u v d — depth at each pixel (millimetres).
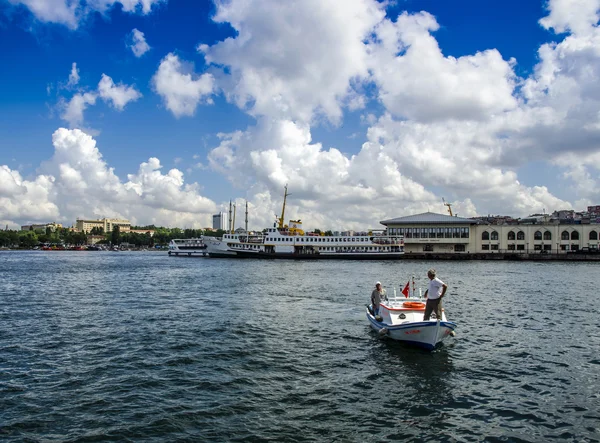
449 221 151375
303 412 17016
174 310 39969
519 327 32250
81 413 16844
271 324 33344
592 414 16984
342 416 16688
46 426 15742
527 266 111312
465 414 16938
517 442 14812
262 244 144500
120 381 20344
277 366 22688
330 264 119562
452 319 35375
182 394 18766
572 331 30922
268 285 62312
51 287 60844
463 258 145125
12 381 20328
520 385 19984
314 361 23594
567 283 65188
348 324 33375
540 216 186125
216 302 45156
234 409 17250
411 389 19453
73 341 27969
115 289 57938
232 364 23031
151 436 15062
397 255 142250
